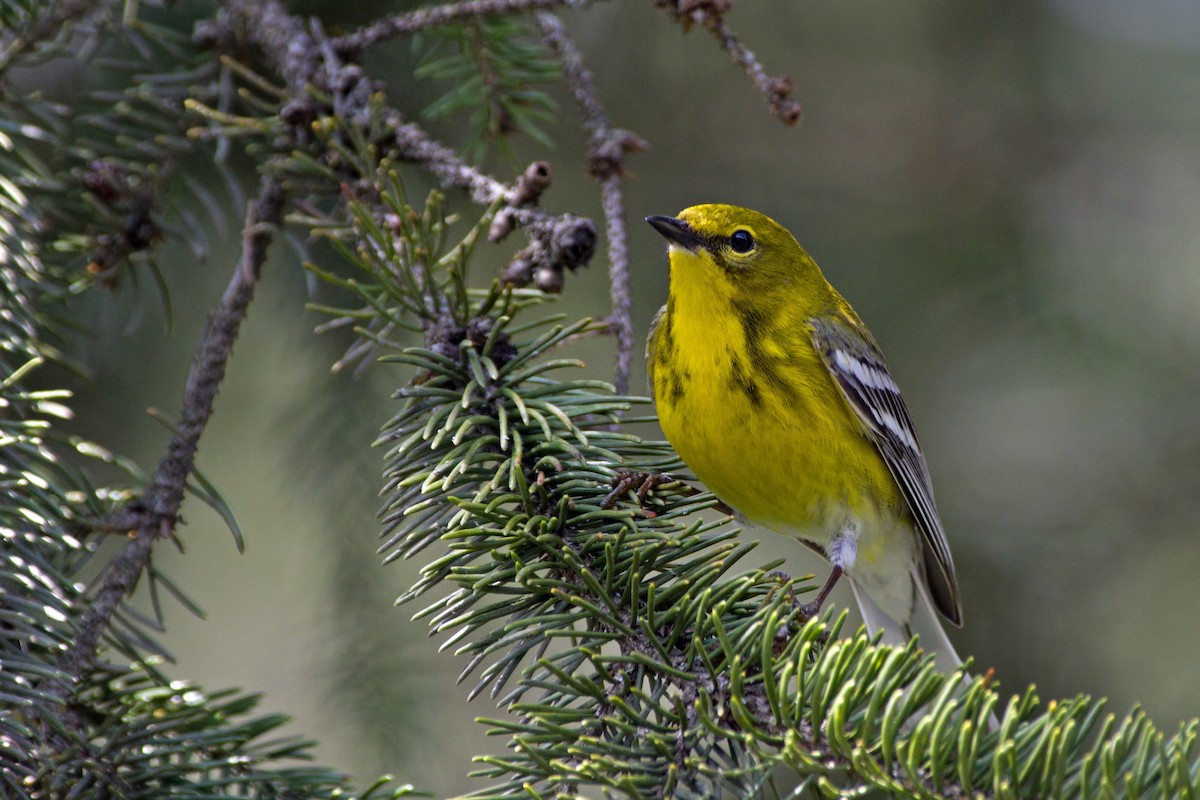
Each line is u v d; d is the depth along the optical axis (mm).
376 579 11094
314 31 9578
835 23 14391
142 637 7328
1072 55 14172
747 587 6227
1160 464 12539
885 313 13438
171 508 7695
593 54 13633
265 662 14594
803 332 9516
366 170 8438
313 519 11398
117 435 11992
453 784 12281
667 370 9297
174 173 10008
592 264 13391
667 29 13523
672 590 6062
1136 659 11977
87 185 9297
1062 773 4680
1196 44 14078
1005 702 12016
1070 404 12906
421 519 7039
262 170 8922
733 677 5156
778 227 9859
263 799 6699
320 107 9086
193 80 10133
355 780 6828
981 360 13195
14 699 6145
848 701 4992
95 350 11727
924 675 4922
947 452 13125
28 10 9172
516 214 8156
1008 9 14156
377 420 11320
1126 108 14242
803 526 9562
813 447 9219
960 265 13484
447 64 10273
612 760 5273
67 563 7480
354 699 10734
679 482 7473
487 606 6398
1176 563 12203
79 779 6488
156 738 6648
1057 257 13336
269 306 12156
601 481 7059
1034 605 12328
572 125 13273
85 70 11031
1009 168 14188
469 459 6605
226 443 13648
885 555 10531
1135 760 4594
